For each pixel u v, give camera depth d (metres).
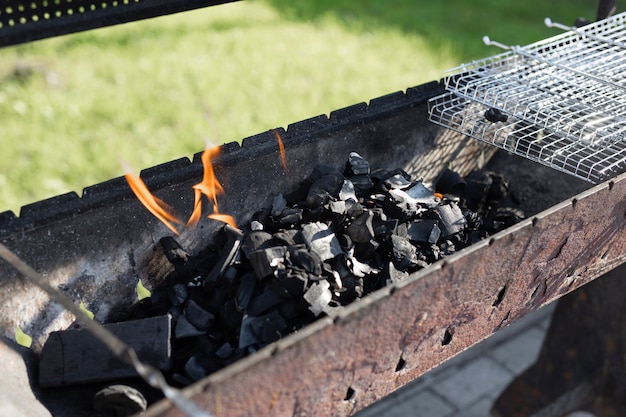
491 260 1.71
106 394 1.67
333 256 1.96
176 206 2.08
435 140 2.63
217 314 1.90
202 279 2.02
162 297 2.04
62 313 1.91
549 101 2.37
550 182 2.67
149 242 2.05
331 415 1.61
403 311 1.57
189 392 1.25
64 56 5.64
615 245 2.15
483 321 1.85
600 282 2.69
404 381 1.74
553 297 2.07
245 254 1.96
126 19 1.69
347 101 5.35
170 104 5.10
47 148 4.48
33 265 1.83
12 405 1.50
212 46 6.07
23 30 1.55
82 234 1.90
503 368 3.58
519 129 2.61
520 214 2.57
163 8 1.75
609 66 2.61
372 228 2.04
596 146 2.43
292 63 5.88
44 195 4.07
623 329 2.70
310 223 2.02
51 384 1.75
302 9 7.03
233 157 2.16
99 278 1.97
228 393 1.32
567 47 2.77
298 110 5.16
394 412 3.29
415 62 6.01
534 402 2.96
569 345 2.85
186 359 1.82
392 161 2.56
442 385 3.47
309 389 1.49
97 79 5.35
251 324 1.80
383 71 5.84
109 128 4.76
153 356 1.78
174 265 2.03
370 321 1.51
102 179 4.27
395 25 6.77
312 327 1.41
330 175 2.25
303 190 2.29
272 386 1.40
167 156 4.52
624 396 2.77
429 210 2.21
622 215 2.07
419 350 1.71
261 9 6.98
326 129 2.33
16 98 4.95
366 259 2.04
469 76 2.50
